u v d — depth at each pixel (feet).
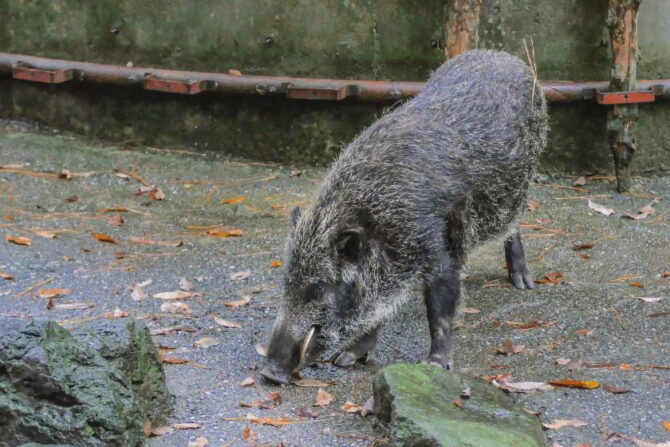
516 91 22.03
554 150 31.94
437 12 31.12
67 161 32.63
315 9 31.68
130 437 15.99
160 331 21.80
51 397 15.64
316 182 31.55
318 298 18.81
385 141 19.62
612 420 17.74
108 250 26.58
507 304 23.59
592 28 31.30
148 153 33.53
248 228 28.27
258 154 33.17
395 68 31.81
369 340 20.62
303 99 32.09
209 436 17.43
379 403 17.66
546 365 20.18
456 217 19.99
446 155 19.85
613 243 27.22
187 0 32.48
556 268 25.75
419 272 19.60
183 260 26.02
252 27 32.19
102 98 34.09
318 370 20.35
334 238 18.60
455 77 21.91
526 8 31.12
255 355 20.84
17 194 30.17
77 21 33.86
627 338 21.42
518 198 22.30
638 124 31.68
